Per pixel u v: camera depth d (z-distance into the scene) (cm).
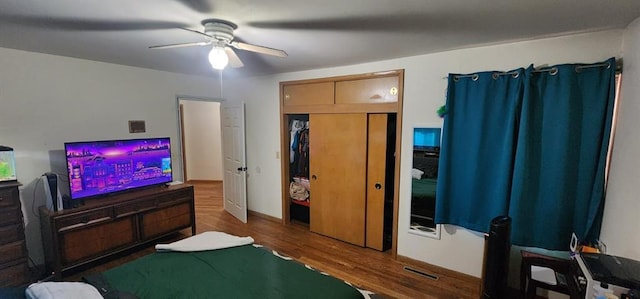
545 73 226
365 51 274
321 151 384
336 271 301
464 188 273
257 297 167
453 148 275
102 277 185
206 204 538
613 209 195
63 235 270
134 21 193
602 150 209
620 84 203
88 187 302
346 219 371
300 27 204
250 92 451
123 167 330
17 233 250
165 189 358
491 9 170
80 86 323
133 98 371
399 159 313
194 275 190
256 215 473
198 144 709
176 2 162
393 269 305
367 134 345
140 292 171
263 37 228
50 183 270
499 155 250
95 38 235
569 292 188
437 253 298
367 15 181
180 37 231
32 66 288
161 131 405
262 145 448
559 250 231
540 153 232
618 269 150
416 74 292
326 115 373
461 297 255
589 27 202
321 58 305
